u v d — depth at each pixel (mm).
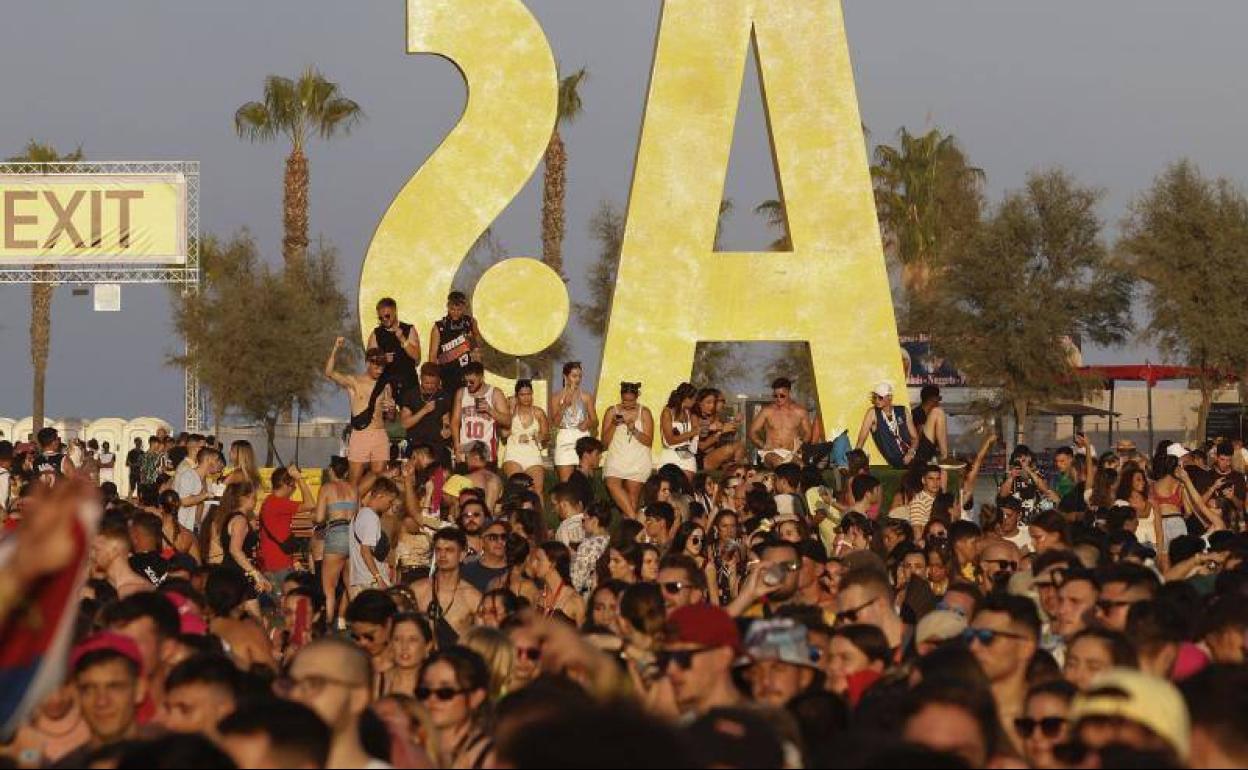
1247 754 9430
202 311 102500
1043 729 12289
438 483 34156
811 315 43125
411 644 17562
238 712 10227
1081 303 99750
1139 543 28781
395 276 42656
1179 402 116188
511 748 6270
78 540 7477
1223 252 96375
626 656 15984
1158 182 99000
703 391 40812
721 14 43188
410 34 42781
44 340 111438
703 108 43031
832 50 43562
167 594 17203
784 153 43312
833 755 10523
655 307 42719
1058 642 17625
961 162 112688
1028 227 100000
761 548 22516
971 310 100875
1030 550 28656
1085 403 105938
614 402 42469
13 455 43562
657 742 6215
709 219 42906
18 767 12664
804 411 41750
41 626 7480
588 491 32000
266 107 106875
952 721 10289
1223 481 37531
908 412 40938
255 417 104438
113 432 89688
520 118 43000
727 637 12875
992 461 90188
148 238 87875
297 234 106875
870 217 43312
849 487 33938
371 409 37062
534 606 24781
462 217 42844
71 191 87625
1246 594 16406
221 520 32094
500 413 38406
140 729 12531
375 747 11883
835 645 15562
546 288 41875
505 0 43000
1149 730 10023
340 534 31359
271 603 31047
